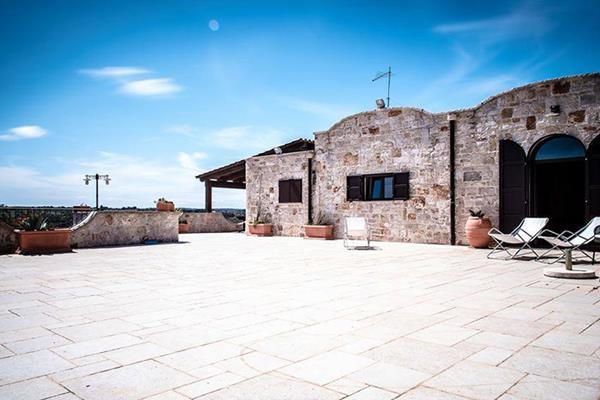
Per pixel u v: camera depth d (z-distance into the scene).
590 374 2.25
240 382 2.17
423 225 11.08
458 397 1.98
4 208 10.95
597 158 8.49
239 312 3.67
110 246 10.48
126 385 2.14
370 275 5.78
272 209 14.91
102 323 3.32
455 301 4.09
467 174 10.30
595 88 8.55
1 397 2.00
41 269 6.39
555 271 5.46
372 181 12.29
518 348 2.68
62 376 2.26
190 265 6.87
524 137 9.42
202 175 17.98
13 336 2.98
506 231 9.62
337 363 2.44
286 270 6.29
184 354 2.60
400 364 2.41
